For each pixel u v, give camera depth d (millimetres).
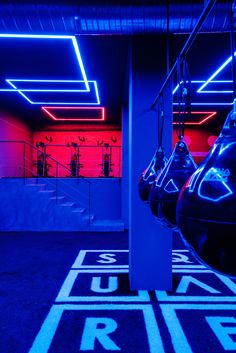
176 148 1407
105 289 3387
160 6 2500
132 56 3381
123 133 7465
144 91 3383
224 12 2342
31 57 4523
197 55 4441
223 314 2748
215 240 715
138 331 2443
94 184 8375
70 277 3812
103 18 2568
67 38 3773
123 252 5168
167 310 2832
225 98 7367
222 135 842
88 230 7242
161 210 1338
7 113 8703
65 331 2445
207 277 3783
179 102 1532
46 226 7258
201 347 2221
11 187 7277
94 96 7117
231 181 715
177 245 5633
